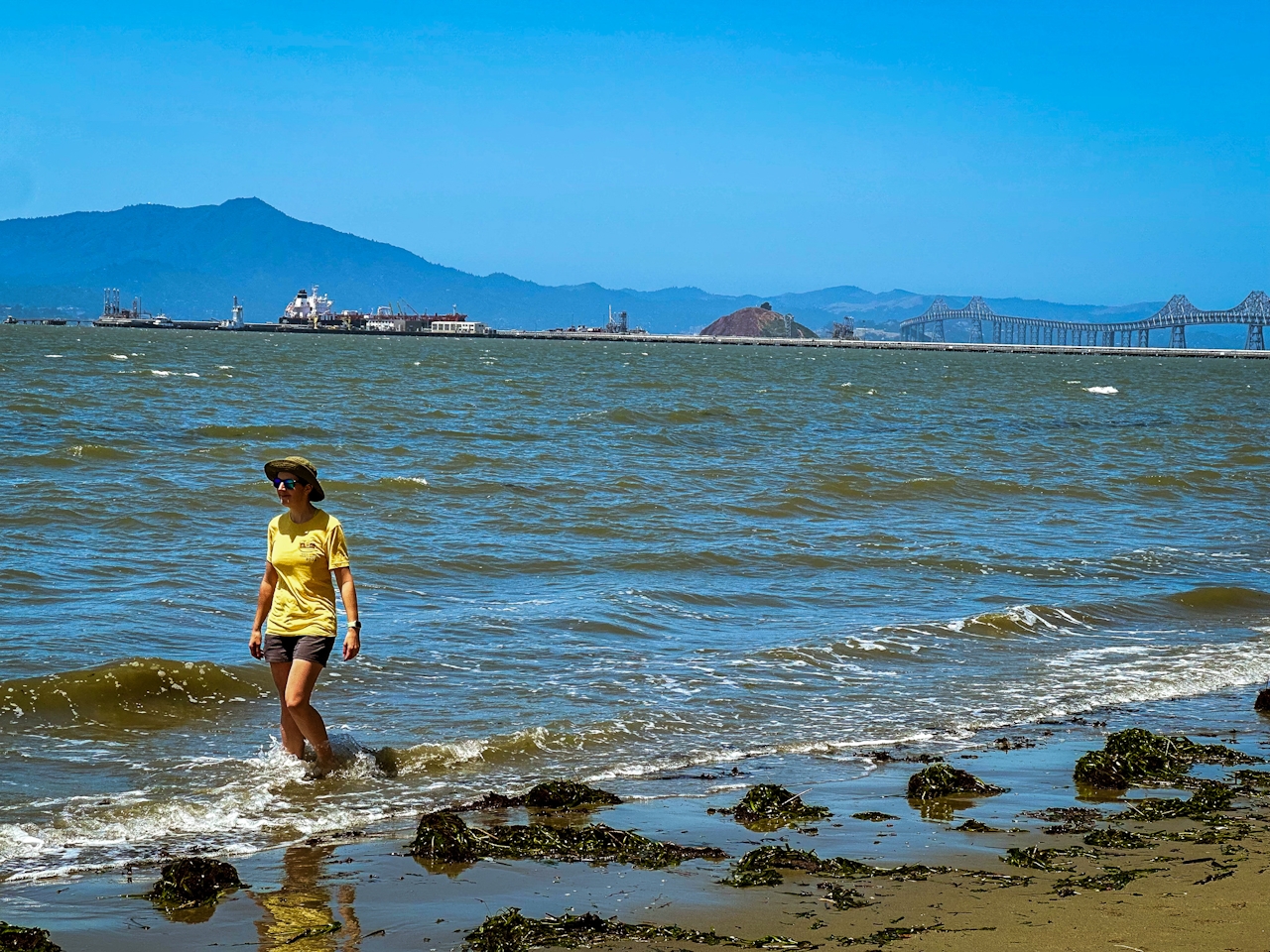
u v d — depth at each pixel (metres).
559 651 12.19
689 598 14.86
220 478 23.41
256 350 120.00
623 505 22.12
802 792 8.21
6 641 11.53
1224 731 10.21
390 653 11.75
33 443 28.66
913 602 15.19
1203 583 16.95
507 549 17.47
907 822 7.60
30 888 6.27
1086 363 192.25
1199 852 6.95
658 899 6.14
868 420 47.44
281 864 6.70
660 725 9.84
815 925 5.75
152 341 158.12
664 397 57.25
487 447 31.75
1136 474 30.17
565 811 7.70
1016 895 6.16
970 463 31.91
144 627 12.34
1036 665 12.38
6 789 7.82
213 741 9.08
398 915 5.96
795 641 12.92
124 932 5.71
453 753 8.84
